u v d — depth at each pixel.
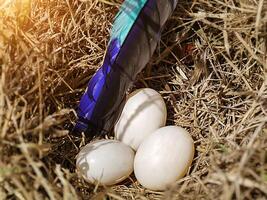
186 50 0.34
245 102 0.32
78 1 0.33
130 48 0.30
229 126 0.31
